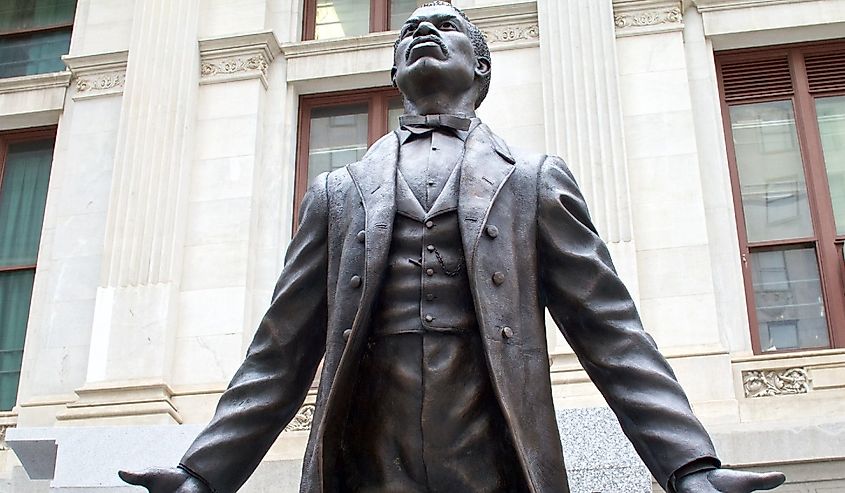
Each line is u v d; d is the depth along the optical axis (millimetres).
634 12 12961
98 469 8922
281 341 3256
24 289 13953
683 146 12156
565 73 12508
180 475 3037
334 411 2951
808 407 10836
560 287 3176
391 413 2990
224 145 13336
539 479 2893
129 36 14562
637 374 2980
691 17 13133
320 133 13969
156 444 8969
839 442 9883
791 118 12906
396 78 3641
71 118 14320
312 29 14695
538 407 2986
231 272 12531
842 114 12852
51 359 12641
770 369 11109
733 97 13031
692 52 12945
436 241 3115
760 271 12219
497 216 3164
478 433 2955
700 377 10828
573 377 10312
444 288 3059
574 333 3174
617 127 12125
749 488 2672
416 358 3002
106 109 14070
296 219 13430
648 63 12672
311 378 3320
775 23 12969
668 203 11875
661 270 11531
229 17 14195
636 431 2928
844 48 13086
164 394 11680
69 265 13148
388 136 3547
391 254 3135
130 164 13109
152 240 12617
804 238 12250
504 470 2963
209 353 12102
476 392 2988
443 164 3311
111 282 12438
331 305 3160
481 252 3068
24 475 10852
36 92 14648
